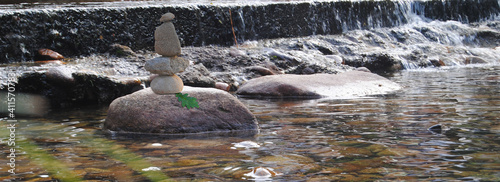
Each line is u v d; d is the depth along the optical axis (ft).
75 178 9.93
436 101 19.80
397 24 49.08
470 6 54.70
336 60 35.27
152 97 15.75
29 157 11.84
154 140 13.84
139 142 13.58
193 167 10.67
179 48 14.24
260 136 14.02
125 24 31.30
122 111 15.65
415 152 11.50
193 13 34.30
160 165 10.89
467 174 9.66
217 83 25.96
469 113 16.65
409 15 50.49
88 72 22.41
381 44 42.34
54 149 12.76
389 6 48.44
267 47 36.04
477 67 37.73
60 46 28.55
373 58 37.32
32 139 14.12
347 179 9.52
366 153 11.53
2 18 26.25
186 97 13.94
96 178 9.92
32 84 21.71
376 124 15.14
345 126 14.98
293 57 32.53
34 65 24.58
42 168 10.75
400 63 38.06
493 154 11.12
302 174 9.93
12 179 9.89
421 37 46.24
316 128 14.84
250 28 37.65
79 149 12.73
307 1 42.06
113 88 22.71
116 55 29.25
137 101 15.71
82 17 29.53
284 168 10.41
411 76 31.83
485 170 9.90
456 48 44.14
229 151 12.14
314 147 12.30
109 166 10.87
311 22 41.81
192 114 15.34
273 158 11.28
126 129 15.35
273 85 23.90
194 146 12.88
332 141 12.91
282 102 21.31
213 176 9.94
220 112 15.52
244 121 15.43
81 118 18.19
